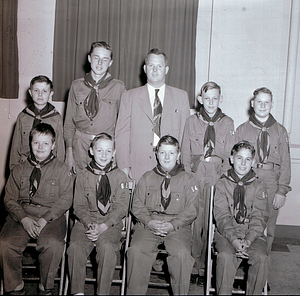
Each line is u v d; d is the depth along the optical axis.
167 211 2.36
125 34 3.24
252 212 2.34
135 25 3.23
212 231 2.38
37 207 2.41
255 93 2.56
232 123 2.56
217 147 2.50
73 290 2.13
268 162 2.55
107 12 3.23
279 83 3.30
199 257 2.55
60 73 3.34
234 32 3.31
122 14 3.22
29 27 3.40
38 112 2.64
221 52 3.33
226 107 3.38
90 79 2.62
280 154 2.56
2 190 3.49
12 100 3.47
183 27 3.22
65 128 2.71
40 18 3.38
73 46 3.31
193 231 2.52
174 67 3.26
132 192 2.48
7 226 2.34
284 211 3.39
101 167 2.41
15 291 2.24
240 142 2.41
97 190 2.38
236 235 2.22
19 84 3.46
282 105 3.32
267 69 3.31
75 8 3.26
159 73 2.46
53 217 2.33
